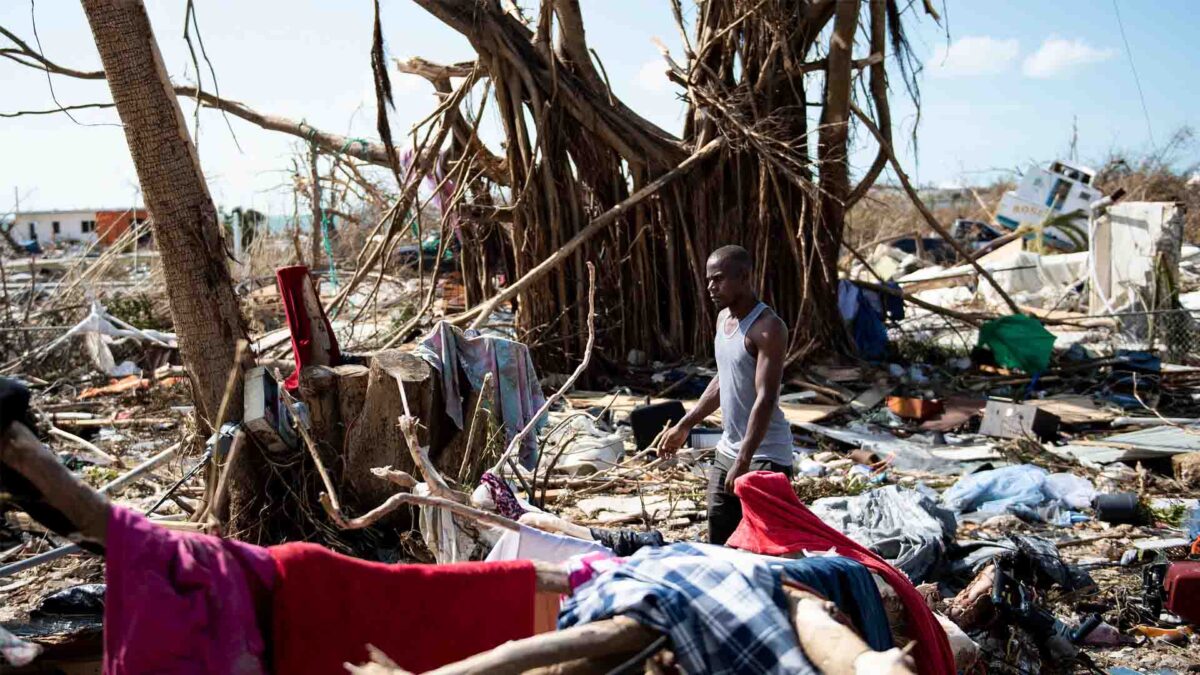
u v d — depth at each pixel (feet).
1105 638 17.85
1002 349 43.34
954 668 11.82
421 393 20.01
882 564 11.75
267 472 18.56
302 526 18.99
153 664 7.63
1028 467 27.50
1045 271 74.79
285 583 8.25
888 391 40.65
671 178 43.93
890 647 10.67
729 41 45.01
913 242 96.22
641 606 8.64
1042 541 20.48
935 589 16.44
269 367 20.68
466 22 40.81
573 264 44.34
